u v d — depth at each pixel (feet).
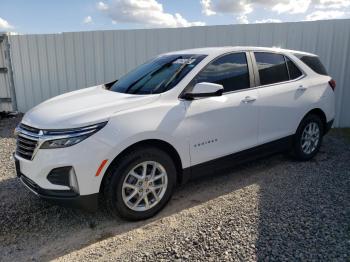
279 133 15.43
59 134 10.36
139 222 11.60
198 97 12.21
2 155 19.38
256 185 14.24
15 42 31.22
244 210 11.93
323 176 15.03
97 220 11.87
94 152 10.32
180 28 26.37
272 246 9.69
